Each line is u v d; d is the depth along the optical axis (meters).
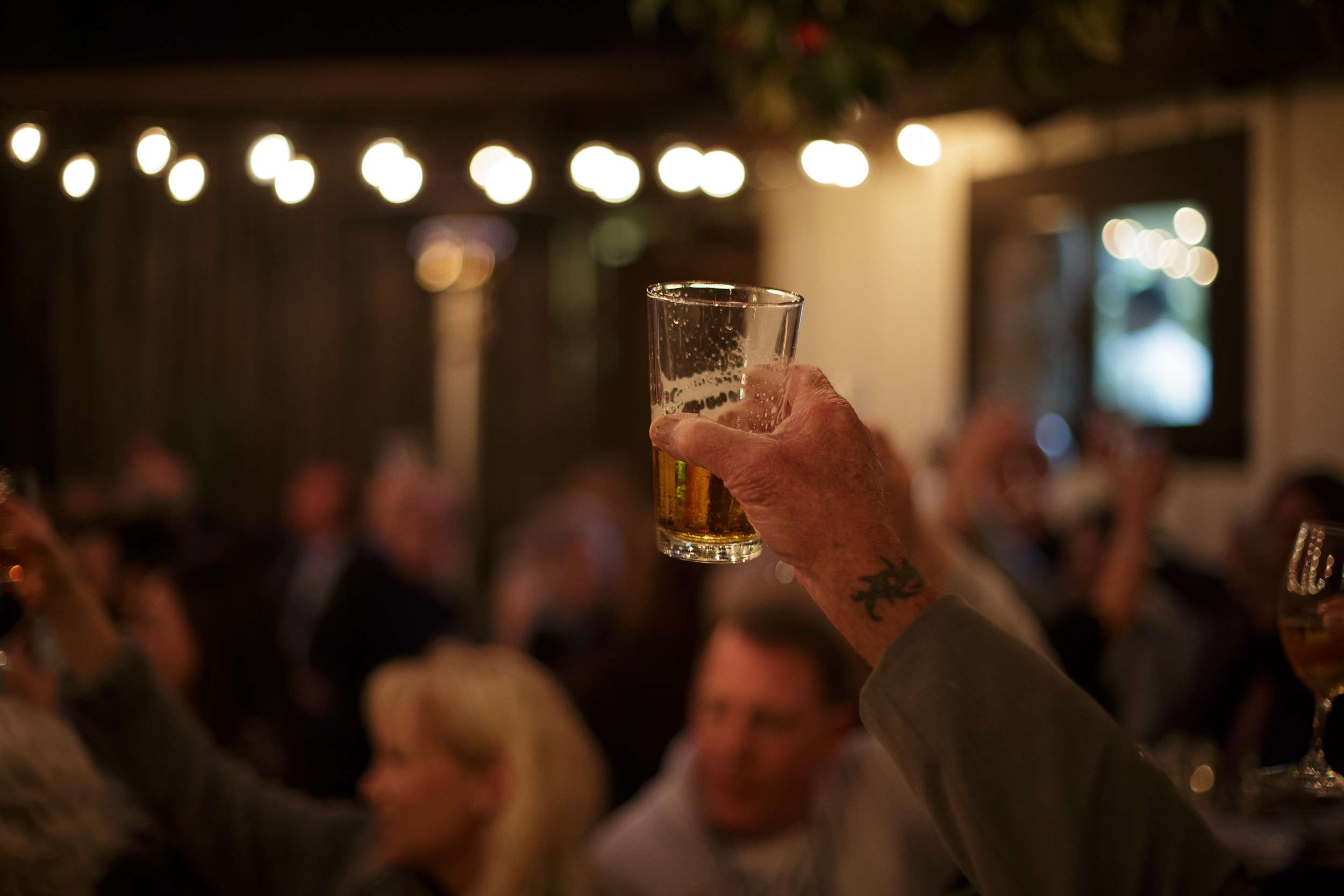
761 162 4.24
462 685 1.55
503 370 6.67
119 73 4.23
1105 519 3.24
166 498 4.61
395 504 4.42
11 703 1.16
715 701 1.66
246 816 1.49
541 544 4.20
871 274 5.32
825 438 0.72
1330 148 3.54
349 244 6.30
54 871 1.09
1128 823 0.64
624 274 6.54
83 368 5.23
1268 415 3.69
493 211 4.05
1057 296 4.42
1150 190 4.06
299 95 4.68
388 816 1.52
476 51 4.68
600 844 1.78
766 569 2.09
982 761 0.66
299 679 3.71
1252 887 0.66
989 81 3.42
